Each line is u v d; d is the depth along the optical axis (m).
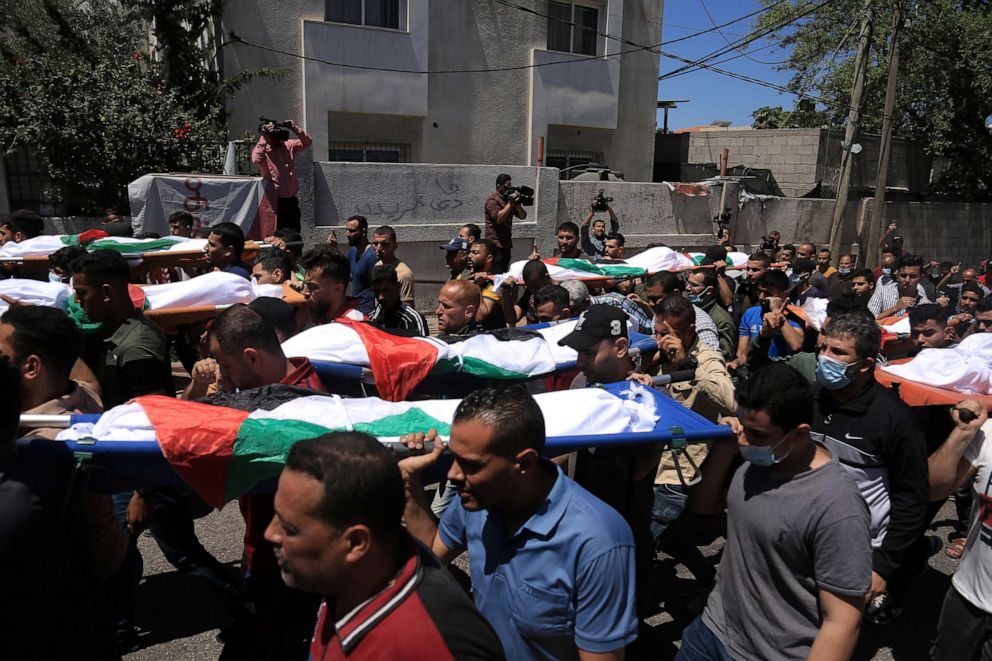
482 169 11.74
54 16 11.91
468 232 7.25
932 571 4.54
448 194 11.52
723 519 4.59
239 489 2.38
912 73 19.72
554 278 6.39
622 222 13.55
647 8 17.98
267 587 2.77
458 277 7.15
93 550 2.46
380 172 10.93
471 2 15.62
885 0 16.50
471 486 1.94
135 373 3.38
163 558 4.26
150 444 2.28
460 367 3.54
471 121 16.06
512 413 1.90
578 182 12.88
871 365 2.96
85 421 2.41
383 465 1.50
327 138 14.38
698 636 2.55
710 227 14.78
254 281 5.08
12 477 2.00
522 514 2.04
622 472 3.21
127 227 8.05
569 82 16.94
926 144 21.23
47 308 2.58
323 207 10.59
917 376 3.44
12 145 10.48
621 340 3.29
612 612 1.96
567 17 16.84
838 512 2.16
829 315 4.75
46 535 2.04
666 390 3.72
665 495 3.53
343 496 1.43
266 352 2.93
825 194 18.25
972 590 2.71
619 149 18.34
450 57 15.59
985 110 19.95
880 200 16.14
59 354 2.55
